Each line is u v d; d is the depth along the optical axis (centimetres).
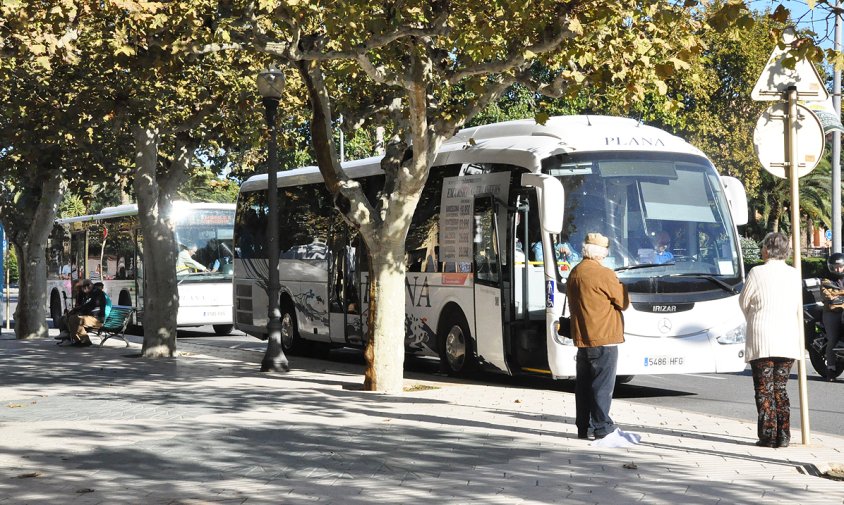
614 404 1393
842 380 1688
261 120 2181
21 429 1134
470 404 1366
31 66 1872
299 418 1216
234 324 2616
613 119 1644
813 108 1024
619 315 1036
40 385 1631
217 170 2747
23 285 2891
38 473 874
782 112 1016
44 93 2028
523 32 1361
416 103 1398
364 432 1105
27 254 2878
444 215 1792
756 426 1168
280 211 2397
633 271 1507
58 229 3912
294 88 2180
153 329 2223
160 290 2212
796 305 999
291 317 2341
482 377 1797
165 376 1784
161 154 2358
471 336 1716
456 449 993
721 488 801
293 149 2370
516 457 947
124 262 3244
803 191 5197
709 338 1527
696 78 1523
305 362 2152
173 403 1375
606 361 1030
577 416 1058
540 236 1541
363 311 2033
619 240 1519
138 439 1061
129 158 2308
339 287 2119
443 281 1788
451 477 852
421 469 889
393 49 1405
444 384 1648
